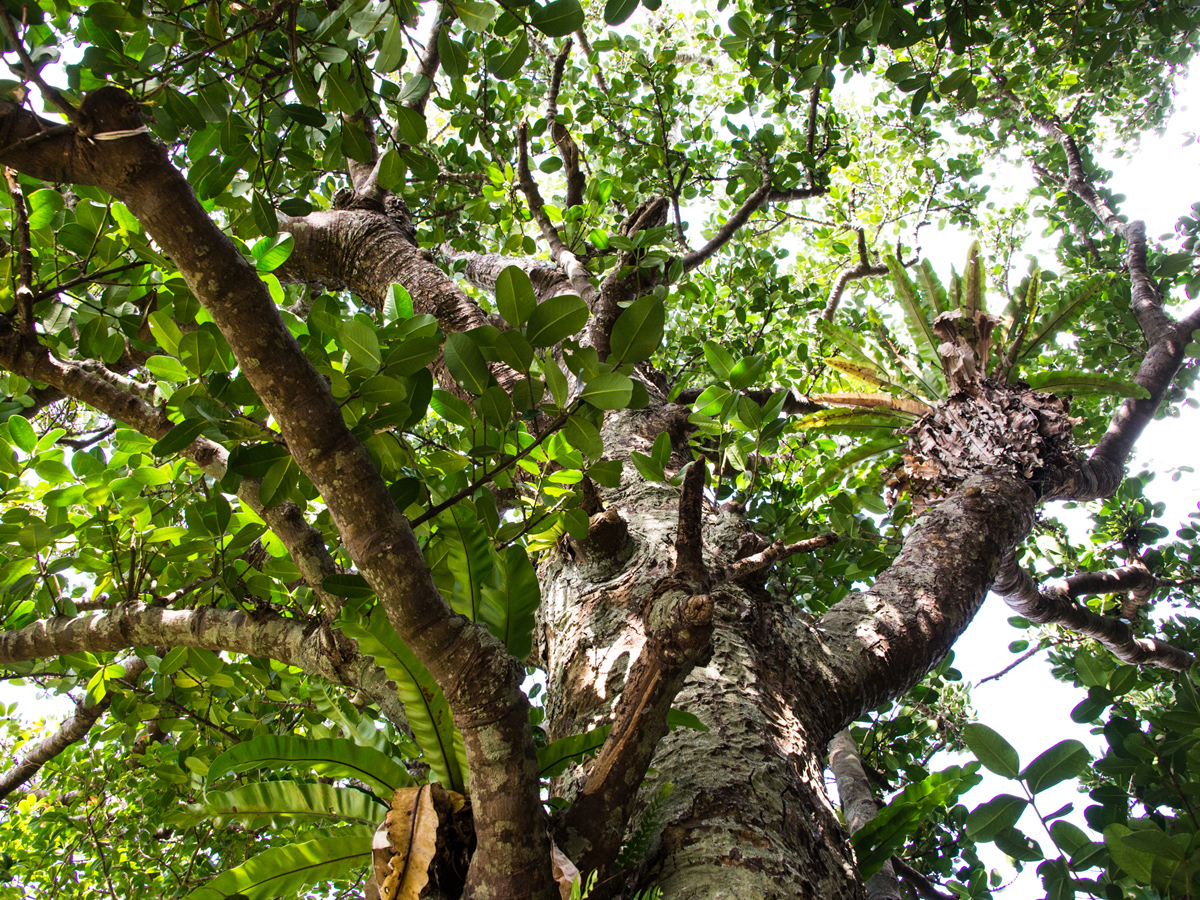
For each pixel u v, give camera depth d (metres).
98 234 1.80
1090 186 7.01
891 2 3.46
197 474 2.46
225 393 1.41
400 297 1.74
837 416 4.91
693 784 1.53
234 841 4.07
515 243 4.58
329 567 1.66
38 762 3.68
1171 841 1.71
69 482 2.25
